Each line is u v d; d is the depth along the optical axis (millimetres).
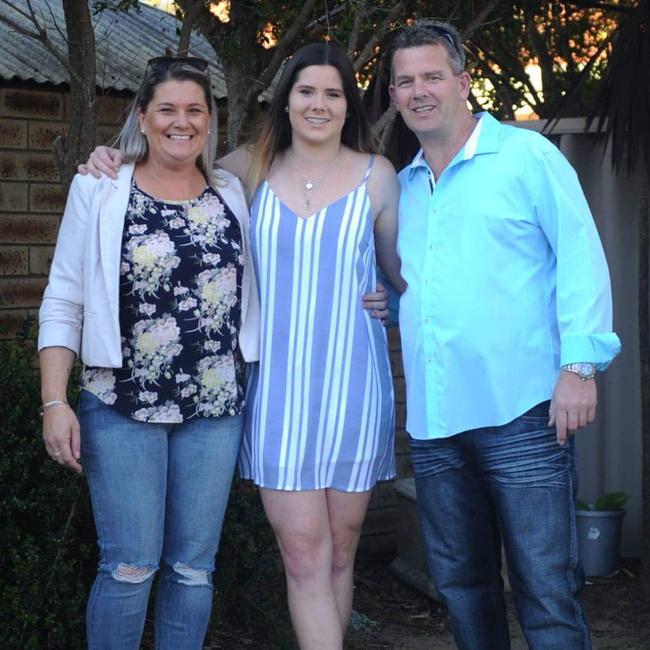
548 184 3141
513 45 7602
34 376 4117
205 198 3285
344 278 3361
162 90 3180
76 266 3244
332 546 3514
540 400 3189
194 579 3336
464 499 3373
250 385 3449
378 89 4301
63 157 4273
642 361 5395
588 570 5625
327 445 3393
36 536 4008
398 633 4867
